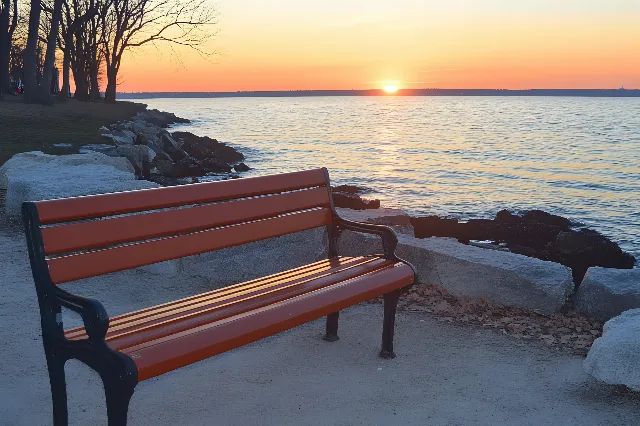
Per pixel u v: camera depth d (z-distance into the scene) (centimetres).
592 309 578
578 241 1443
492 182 3048
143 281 638
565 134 7294
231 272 645
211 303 364
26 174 944
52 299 306
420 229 1644
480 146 5375
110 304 572
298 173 478
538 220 1884
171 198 382
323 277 423
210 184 409
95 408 389
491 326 537
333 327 498
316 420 376
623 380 405
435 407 395
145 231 365
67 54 5009
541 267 589
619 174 3453
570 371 452
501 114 15462
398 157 4294
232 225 421
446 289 616
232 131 7294
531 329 532
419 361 464
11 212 889
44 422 373
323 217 495
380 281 427
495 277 586
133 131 3378
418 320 549
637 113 16288
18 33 6122
